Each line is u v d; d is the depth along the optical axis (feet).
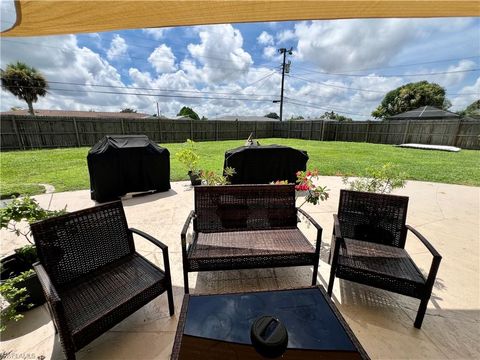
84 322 4.61
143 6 5.12
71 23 5.88
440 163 28.22
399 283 5.86
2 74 55.83
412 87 96.43
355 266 6.36
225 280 7.64
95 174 14.23
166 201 15.21
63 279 5.63
